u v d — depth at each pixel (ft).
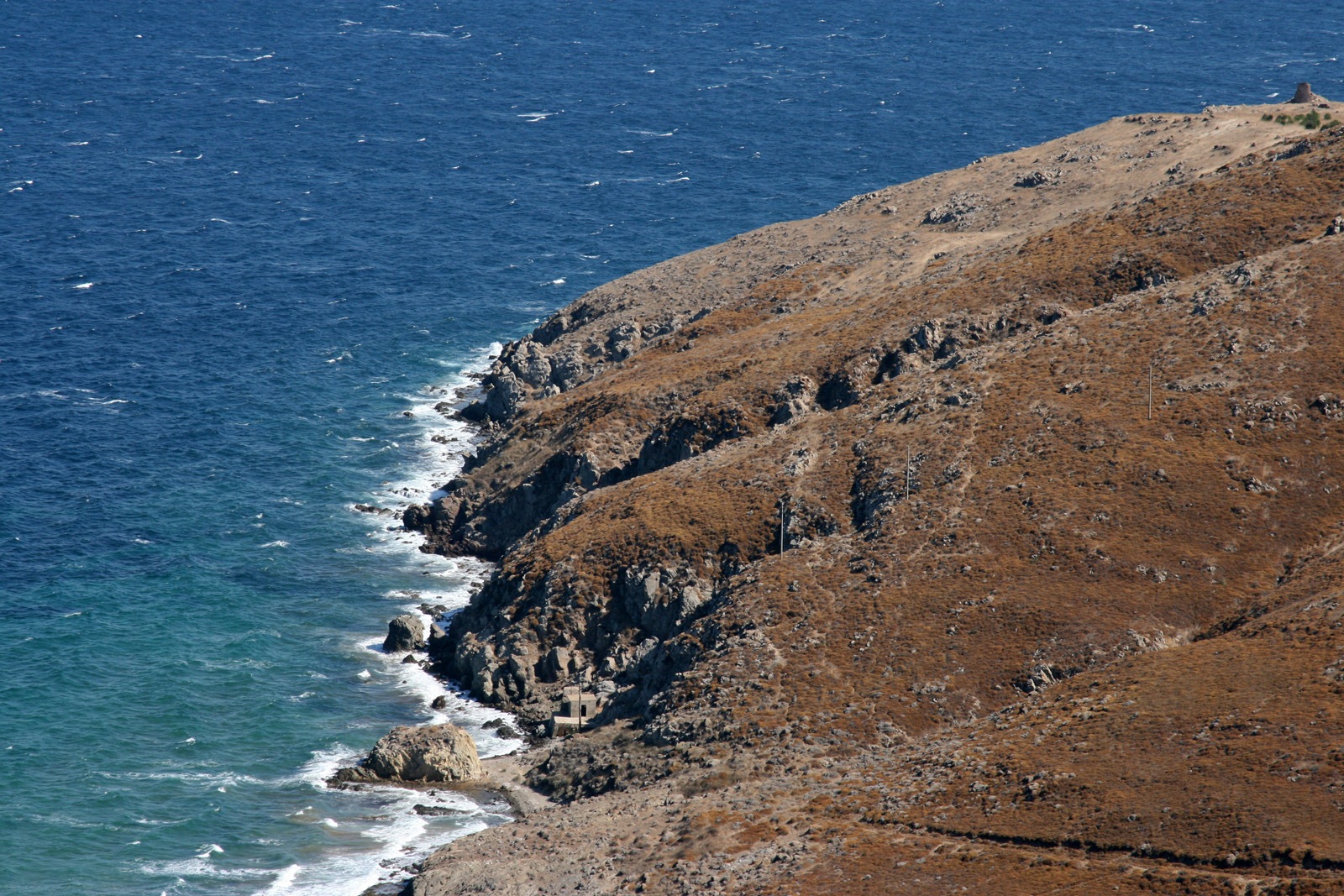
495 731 531.09
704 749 466.29
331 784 496.23
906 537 525.34
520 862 430.61
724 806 433.07
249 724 531.09
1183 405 552.82
